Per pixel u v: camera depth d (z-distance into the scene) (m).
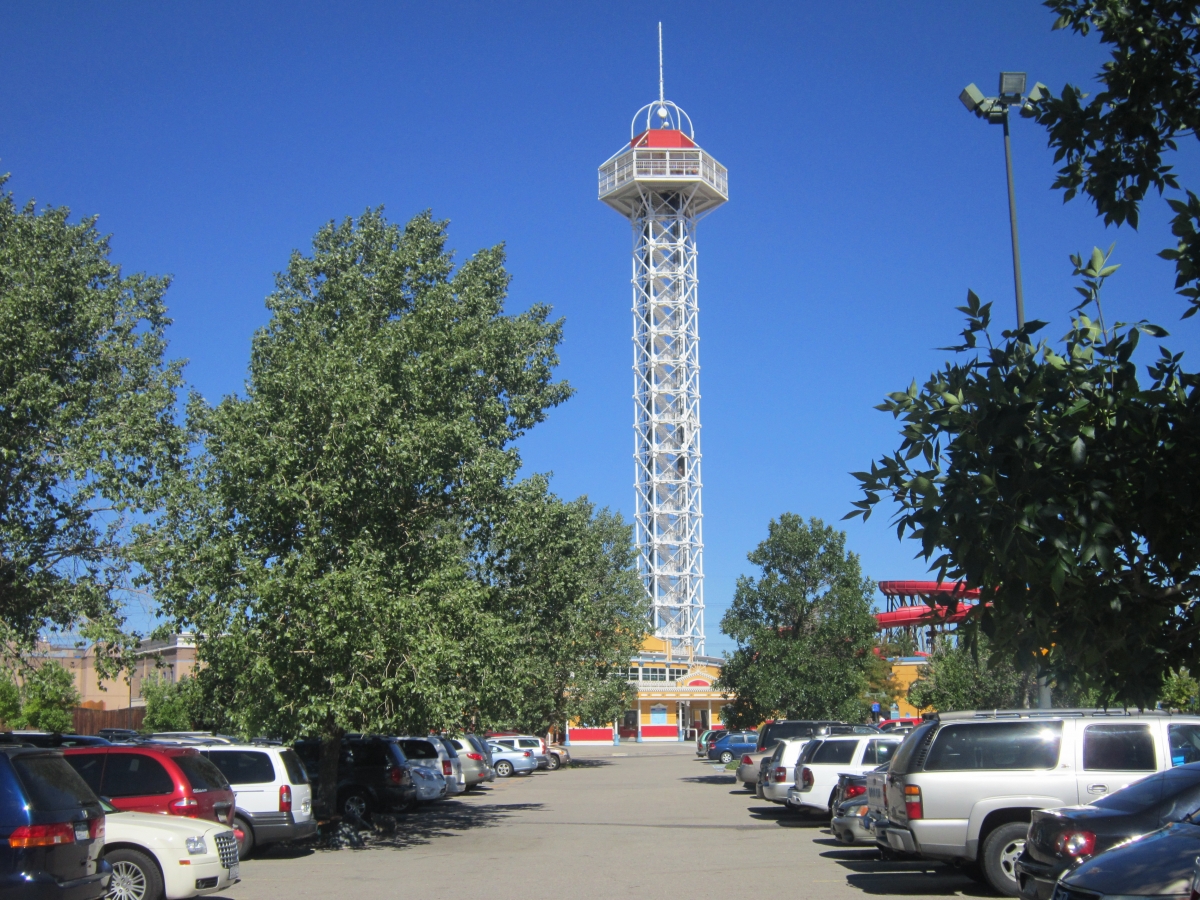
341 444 19.80
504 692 24.44
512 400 29.03
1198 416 5.91
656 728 96.44
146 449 19.92
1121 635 6.27
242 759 18.00
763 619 39.28
